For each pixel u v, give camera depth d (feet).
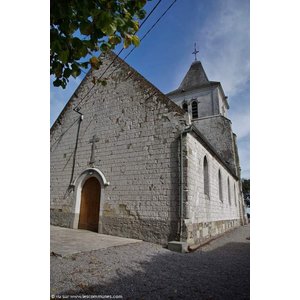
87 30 9.53
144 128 30.66
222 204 41.91
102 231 30.37
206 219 30.68
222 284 13.65
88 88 40.16
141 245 24.18
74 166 37.55
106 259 17.90
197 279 14.42
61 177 38.83
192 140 28.30
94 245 22.30
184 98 79.00
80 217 34.78
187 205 24.70
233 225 53.01
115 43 10.90
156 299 11.39
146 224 26.96
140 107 31.99
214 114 72.23
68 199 36.78
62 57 9.36
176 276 14.85
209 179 33.91
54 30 9.29
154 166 28.37
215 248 25.30
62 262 16.53
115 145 33.01
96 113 37.27
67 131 40.73
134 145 30.96
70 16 9.32
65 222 35.96
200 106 75.00
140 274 14.90
